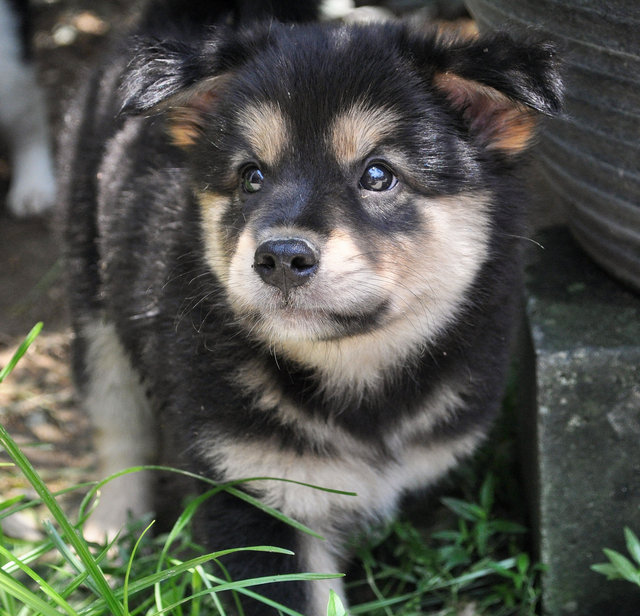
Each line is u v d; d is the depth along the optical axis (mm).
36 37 1505
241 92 743
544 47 713
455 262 743
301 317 713
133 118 831
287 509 764
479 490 899
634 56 727
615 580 820
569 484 810
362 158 720
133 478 916
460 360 773
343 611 691
